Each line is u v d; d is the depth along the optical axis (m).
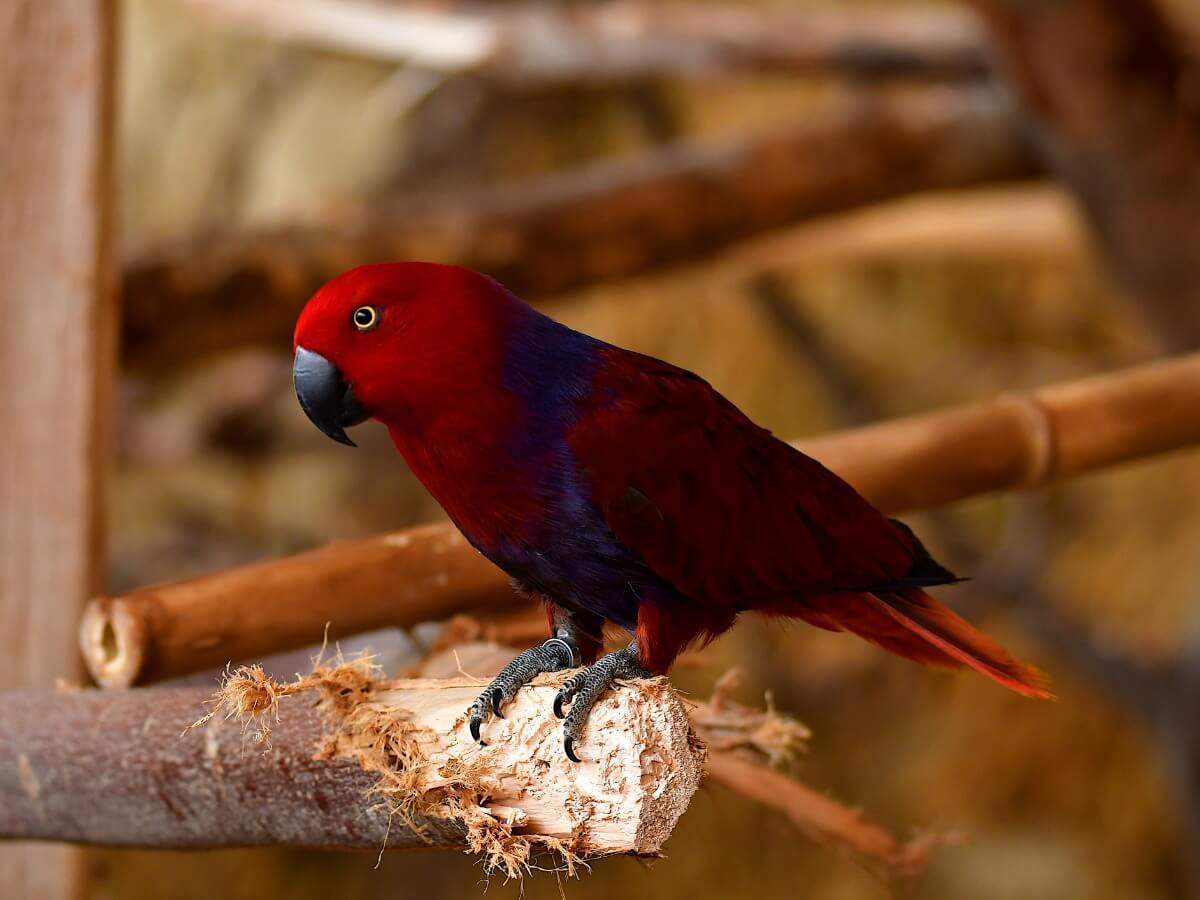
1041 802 10.93
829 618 7.03
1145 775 10.68
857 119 8.59
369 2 10.22
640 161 8.34
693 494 6.95
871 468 7.10
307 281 7.49
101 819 6.95
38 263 7.11
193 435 11.31
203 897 10.93
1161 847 10.64
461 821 6.82
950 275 11.52
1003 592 10.01
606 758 6.80
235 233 7.49
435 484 6.95
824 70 9.27
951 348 11.66
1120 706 9.96
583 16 9.70
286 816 6.88
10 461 7.12
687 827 10.88
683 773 6.81
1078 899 10.52
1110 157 7.77
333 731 6.85
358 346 6.91
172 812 6.92
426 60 10.05
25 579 7.12
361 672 6.86
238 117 12.02
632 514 6.94
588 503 6.93
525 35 9.79
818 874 10.61
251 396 11.30
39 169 7.11
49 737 6.96
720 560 6.96
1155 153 7.66
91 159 7.11
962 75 8.95
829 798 7.11
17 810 6.98
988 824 10.91
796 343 10.45
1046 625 9.80
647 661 6.96
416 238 7.63
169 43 12.05
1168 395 7.18
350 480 12.15
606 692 6.81
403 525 12.08
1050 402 7.16
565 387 6.94
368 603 7.01
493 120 11.97
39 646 7.11
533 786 6.81
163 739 6.92
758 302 10.31
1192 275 7.82
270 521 12.05
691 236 8.23
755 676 11.23
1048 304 11.48
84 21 7.11
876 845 7.08
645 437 6.94
